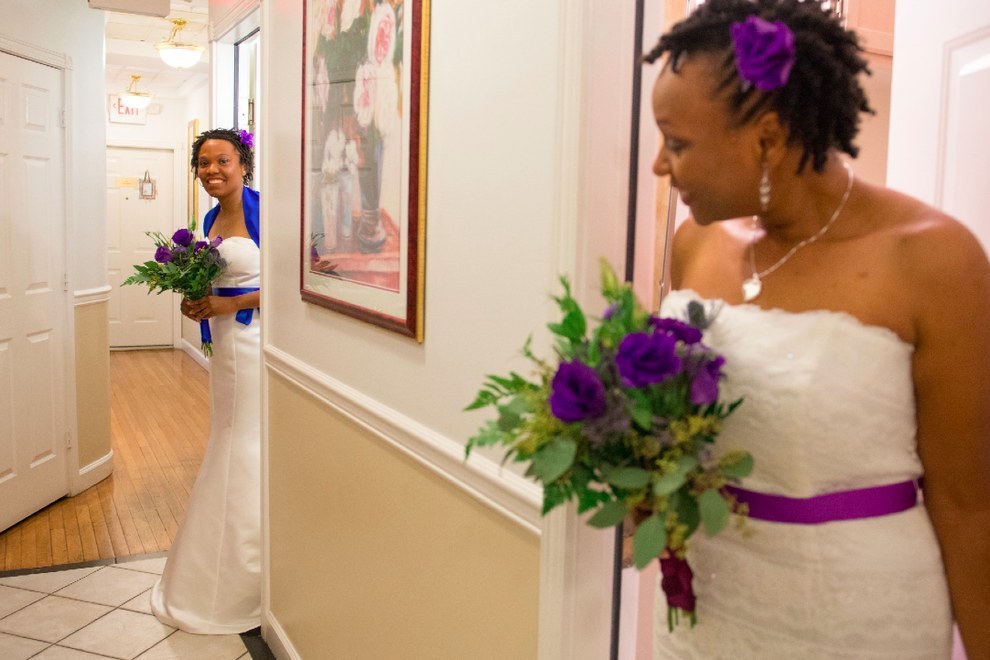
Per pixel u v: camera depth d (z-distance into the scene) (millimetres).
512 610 1630
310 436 2705
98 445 5168
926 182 1565
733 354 1130
